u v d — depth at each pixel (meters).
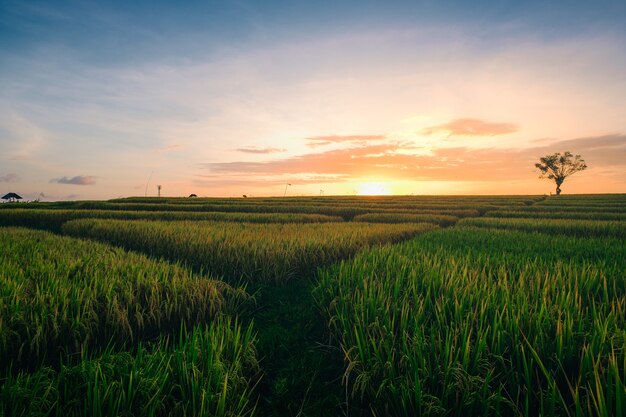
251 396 4.80
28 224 20.94
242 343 5.01
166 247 11.77
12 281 6.27
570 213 25.91
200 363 4.25
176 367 4.12
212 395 3.67
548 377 3.63
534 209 32.72
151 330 6.18
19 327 5.04
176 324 6.46
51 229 20.28
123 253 9.66
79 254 9.23
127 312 5.90
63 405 3.55
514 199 53.00
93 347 5.43
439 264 7.79
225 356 4.66
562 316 5.14
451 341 4.34
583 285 6.61
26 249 9.59
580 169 82.00
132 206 31.47
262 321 7.21
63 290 5.96
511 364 4.09
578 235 16.56
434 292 6.16
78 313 5.34
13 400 3.38
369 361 4.36
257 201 42.16
